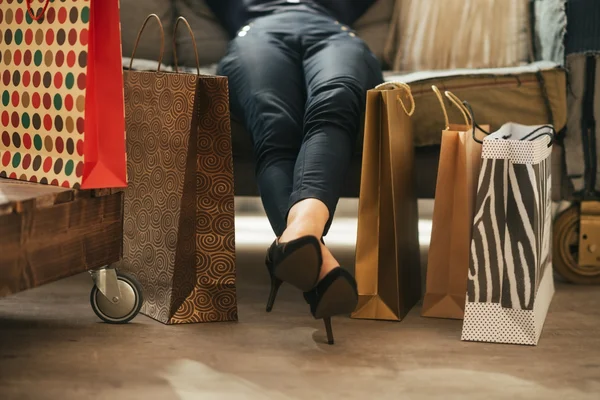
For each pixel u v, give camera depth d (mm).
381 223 1954
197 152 1904
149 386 1480
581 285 2346
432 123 2211
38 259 1520
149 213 1936
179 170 1843
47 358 1624
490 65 2660
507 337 1780
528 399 1444
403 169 2041
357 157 2221
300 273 1635
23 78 1693
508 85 2215
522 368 1613
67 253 1610
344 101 1936
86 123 1566
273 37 2225
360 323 1931
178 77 1848
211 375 1544
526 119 2223
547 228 2014
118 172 1633
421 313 2010
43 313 1955
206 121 1904
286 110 2041
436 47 2711
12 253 1446
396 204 1950
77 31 1562
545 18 2486
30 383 1481
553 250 2326
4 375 1521
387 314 1957
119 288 1863
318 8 2549
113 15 1581
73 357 1633
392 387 1495
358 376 1552
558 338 1819
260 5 2535
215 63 2697
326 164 1832
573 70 2250
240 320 1934
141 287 1875
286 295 2186
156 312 1916
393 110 1939
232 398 1429
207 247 1929
